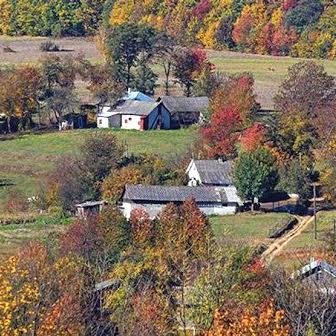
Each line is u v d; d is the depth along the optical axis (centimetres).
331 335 10038
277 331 8769
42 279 9412
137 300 10219
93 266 12300
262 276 10500
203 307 9656
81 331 9094
